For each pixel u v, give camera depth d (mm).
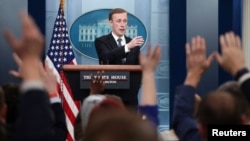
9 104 3604
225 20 10242
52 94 3025
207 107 2492
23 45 1939
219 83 10188
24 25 1931
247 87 2451
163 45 10203
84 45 10055
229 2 10203
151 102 2697
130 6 10094
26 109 1910
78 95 6051
